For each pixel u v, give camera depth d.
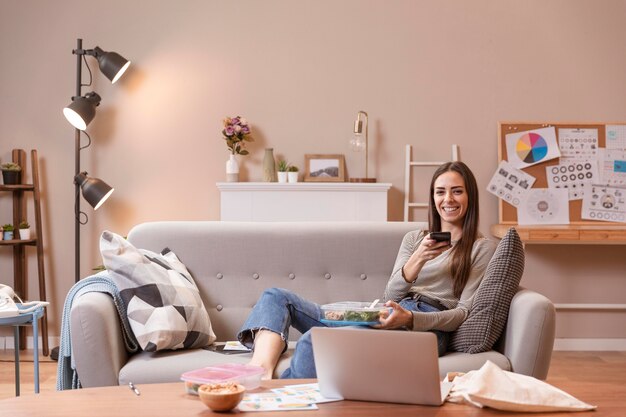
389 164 5.00
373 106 4.98
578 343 4.95
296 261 3.11
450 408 1.66
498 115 4.99
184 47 4.96
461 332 2.57
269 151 4.88
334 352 1.72
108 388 1.85
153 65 4.96
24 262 4.93
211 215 4.99
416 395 1.68
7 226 4.75
